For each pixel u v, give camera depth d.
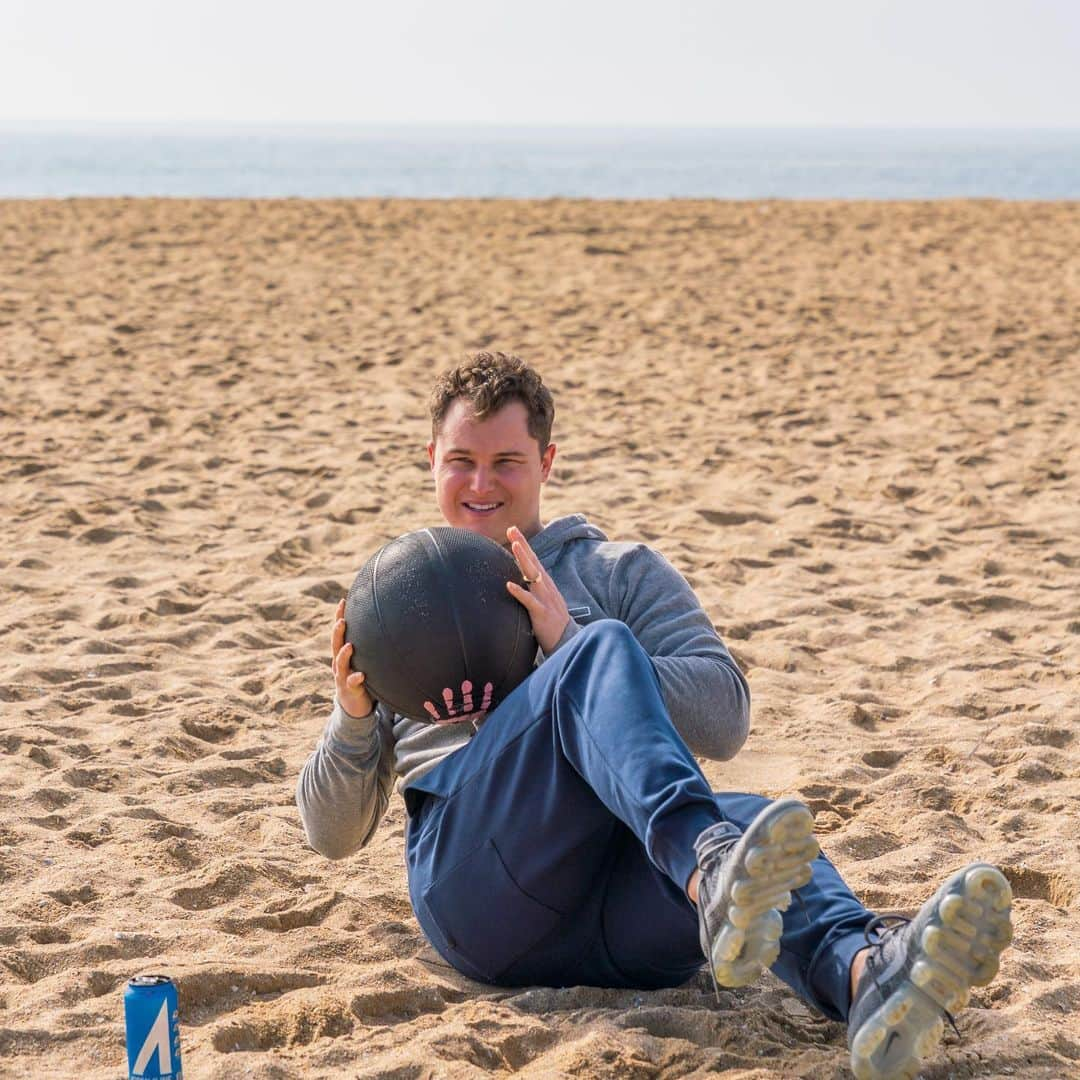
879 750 5.25
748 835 2.54
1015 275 19.83
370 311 16.66
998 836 4.47
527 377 3.63
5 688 5.79
